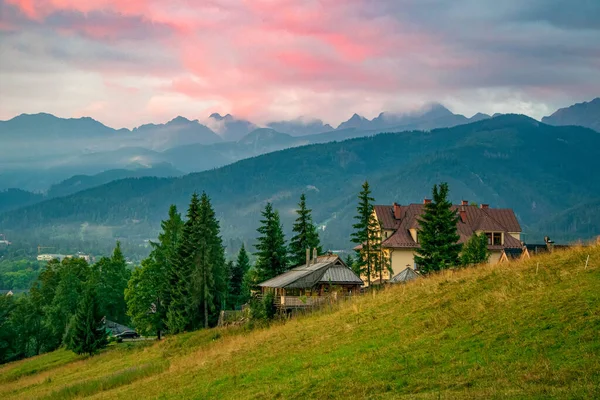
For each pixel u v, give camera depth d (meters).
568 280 39.00
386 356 35.84
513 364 29.19
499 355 30.83
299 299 69.31
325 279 75.12
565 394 24.00
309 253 86.06
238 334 65.25
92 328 87.19
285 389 34.62
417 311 43.81
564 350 29.12
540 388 25.06
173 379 46.16
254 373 40.47
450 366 31.30
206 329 81.19
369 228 82.38
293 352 43.41
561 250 48.84
